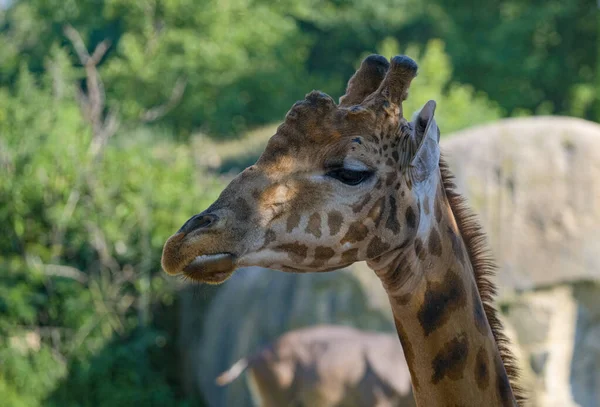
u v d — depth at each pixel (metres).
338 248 4.73
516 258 14.78
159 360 18.33
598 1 35.34
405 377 13.61
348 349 13.87
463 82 35.00
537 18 34.31
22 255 17.69
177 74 29.67
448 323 4.98
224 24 29.92
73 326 17.25
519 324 14.73
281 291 16.36
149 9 28.09
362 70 5.20
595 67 35.62
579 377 14.74
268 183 4.66
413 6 36.94
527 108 34.97
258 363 14.26
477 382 4.96
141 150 18.83
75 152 17.72
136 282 17.83
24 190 17.45
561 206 14.76
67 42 35.16
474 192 15.06
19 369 16.28
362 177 4.75
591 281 14.50
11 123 17.97
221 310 17.44
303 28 39.50
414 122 4.88
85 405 16.73
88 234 17.84
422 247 4.96
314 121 4.73
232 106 31.67
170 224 17.97
